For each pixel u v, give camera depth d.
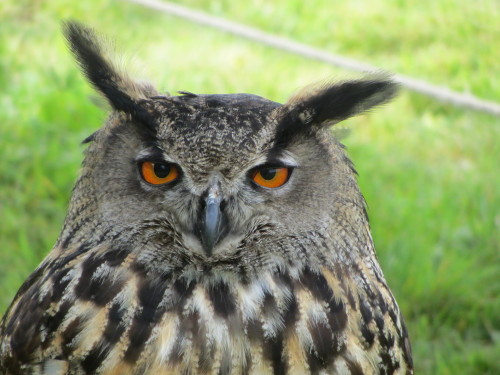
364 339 3.99
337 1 7.34
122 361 3.96
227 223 4.00
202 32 6.71
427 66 6.48
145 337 3.97
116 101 4.00
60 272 3.99
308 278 4.00
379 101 4.05
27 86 5.56
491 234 4.56
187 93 4.03
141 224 4.00
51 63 6.03
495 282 4.50
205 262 4.00
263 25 6.95
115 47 4.05
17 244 4.50
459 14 7.13
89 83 4.02
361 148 5.33
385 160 5.28
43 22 6.71
